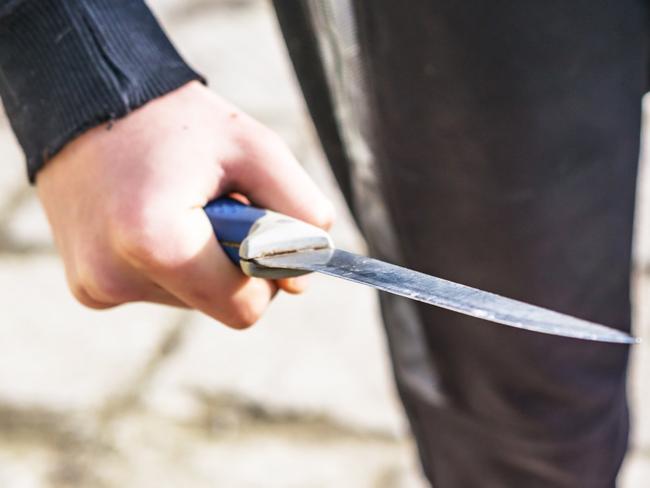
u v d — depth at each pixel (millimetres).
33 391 1116
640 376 1060
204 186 518
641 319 1118
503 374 690
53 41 522
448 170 632
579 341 678
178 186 510
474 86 600
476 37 588
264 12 1770
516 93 601
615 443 733
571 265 660
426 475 801
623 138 645
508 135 612
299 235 501
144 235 503
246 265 502
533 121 610
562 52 599
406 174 646
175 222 506
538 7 586
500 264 655
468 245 655
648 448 987
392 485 983
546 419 697
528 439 709
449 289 477
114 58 521
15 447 1062
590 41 604
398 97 619
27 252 1317
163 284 517
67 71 522
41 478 1024
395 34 600
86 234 522
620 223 672
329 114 664
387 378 1090
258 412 1075
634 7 620
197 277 512
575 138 624
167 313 1213
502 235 644
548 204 634
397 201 660
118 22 528
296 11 631
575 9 593
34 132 531
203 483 1006
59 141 522
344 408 1063
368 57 618
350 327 1159
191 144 519
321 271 493
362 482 990
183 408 1086
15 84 533
